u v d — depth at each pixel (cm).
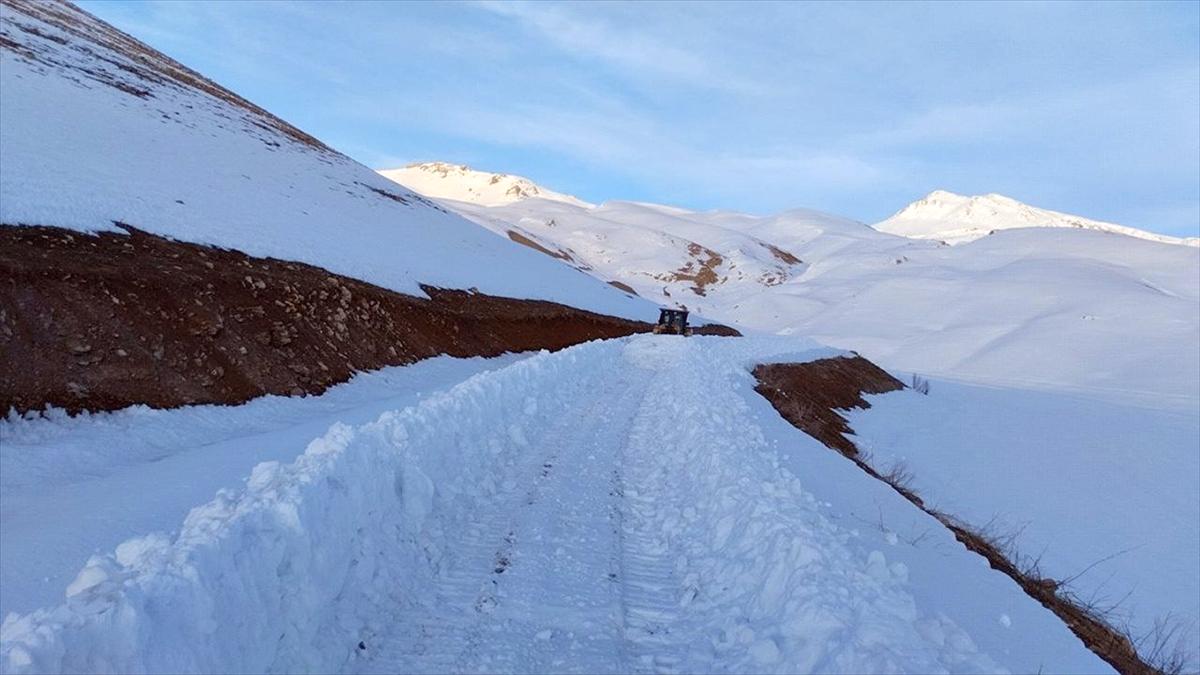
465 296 3497
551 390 1467
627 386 1883
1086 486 2216
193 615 336
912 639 425
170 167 2738
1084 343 8344
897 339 10025
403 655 438
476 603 514
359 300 2186
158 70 5359
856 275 15362
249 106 6500
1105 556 1544
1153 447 3041
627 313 6519
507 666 431
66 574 507
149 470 840
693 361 2345
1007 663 505
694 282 17050
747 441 1030
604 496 812
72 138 2358
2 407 916
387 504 586
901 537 813
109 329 1177
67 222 1489
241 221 2383
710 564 607
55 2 5797
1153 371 7019
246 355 1438
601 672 435
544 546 636
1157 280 12444
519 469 896
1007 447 2809
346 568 481
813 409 2634
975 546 1057
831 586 484
